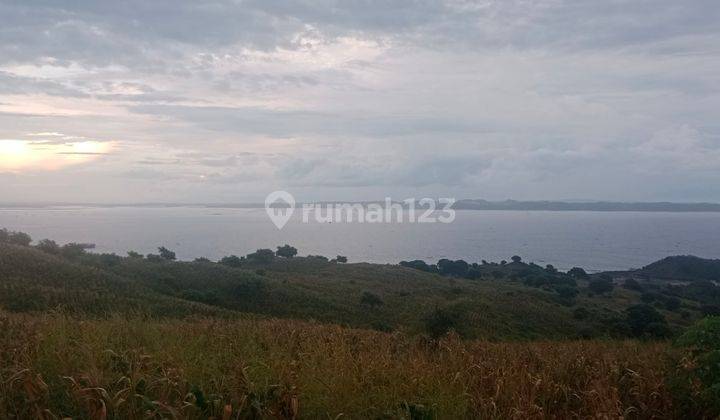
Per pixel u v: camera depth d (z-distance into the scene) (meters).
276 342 7.68
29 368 4.94
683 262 73.19
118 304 28.36
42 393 4.67
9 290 27.30
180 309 30.77
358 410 5.13
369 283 50.19
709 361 6.11
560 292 48.41
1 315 7.70
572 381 7.21
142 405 4.66
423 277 54.38
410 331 17.05
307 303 40.12
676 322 34.59
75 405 4.65
